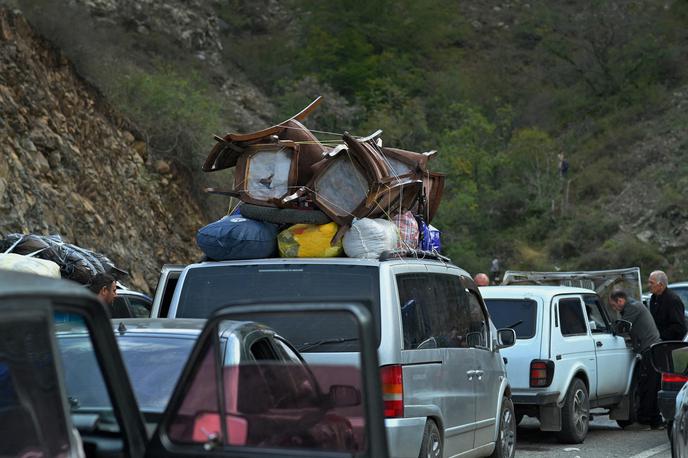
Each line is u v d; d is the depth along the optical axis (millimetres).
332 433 5648
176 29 62875
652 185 76562
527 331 18047
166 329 9375
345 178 12281
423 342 11555
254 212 12375
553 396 17625
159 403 8461
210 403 5828
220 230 12172
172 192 36688
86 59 34906
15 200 24797
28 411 4777
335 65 86750
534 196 78688
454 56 104375
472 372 13125
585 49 100000
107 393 5648
